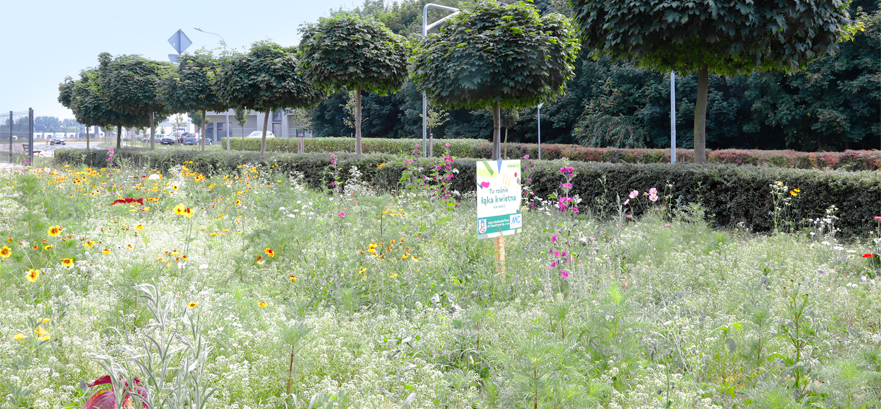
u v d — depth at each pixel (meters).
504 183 4.83
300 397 2.54
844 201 6.61
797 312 2.94
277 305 3.92
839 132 23.66
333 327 3.36
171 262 4.45
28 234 4.58
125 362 2.40
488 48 9.98
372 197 7.30
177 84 18.91
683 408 2.42
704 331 3.12
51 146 50.47
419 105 37.53
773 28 7.30
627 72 27.80
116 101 21.62
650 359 2.97
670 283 4.49
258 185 9.65
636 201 8.34
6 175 10.70
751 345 2.87
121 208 6.81
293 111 43.78
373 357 2.94
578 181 8.84
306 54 13.69
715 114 26.48
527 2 10.58
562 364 2.40
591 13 8.41
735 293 3.45
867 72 22.16
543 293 4.36
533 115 33.97
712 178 7.67
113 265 4.52
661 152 19.89
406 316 3.88
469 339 3.19
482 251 5.49
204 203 8.35
